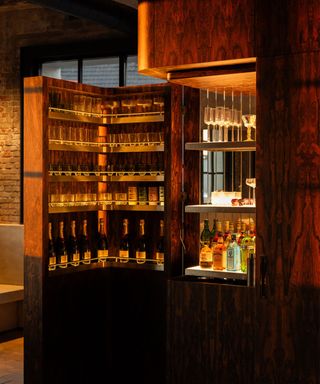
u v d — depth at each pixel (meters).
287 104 3.02
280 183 3.05
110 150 4.32
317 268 2.98
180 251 4.07
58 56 6.14
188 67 3.29
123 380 4.32
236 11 3.10
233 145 3.45
